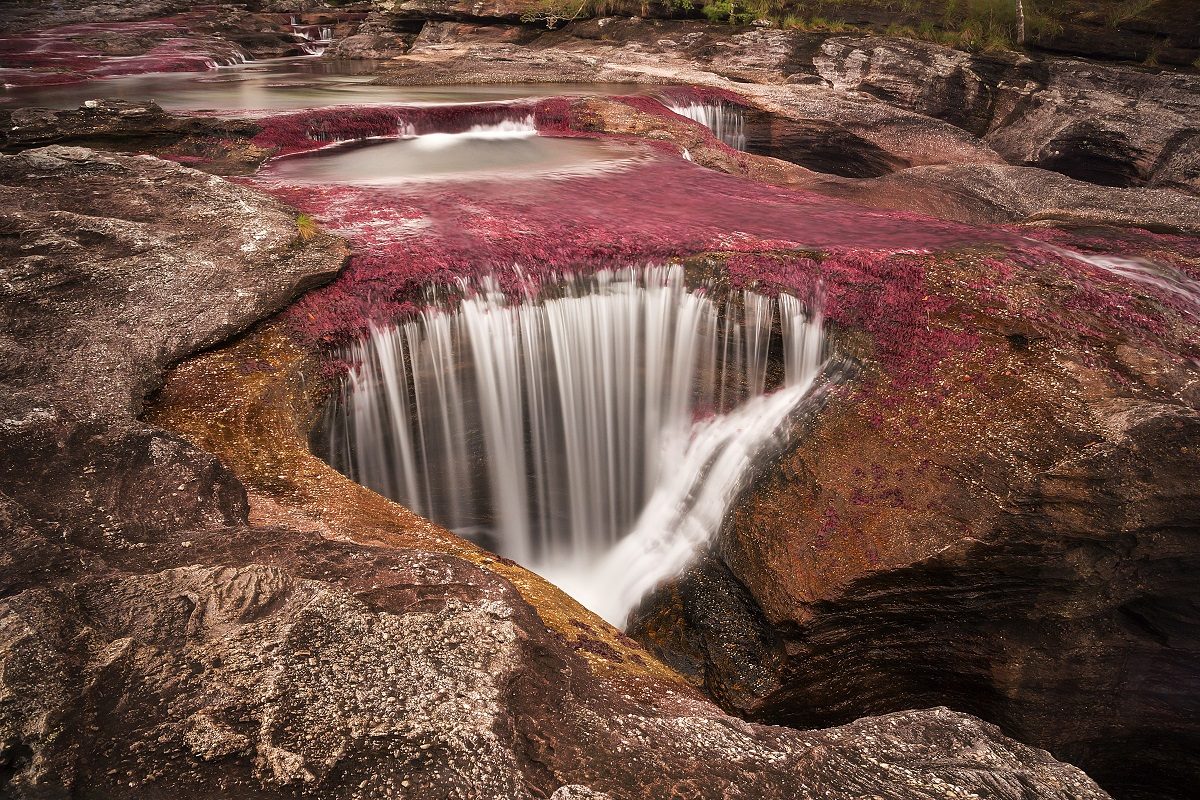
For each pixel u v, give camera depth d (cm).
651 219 1073
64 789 285
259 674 330
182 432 628
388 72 2269
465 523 933
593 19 2622
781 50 2234
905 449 746
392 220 1009
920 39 2178
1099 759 730
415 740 308
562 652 400
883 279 880
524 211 1078
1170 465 649
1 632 325
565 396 946
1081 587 662
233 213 837
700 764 334
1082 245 1050
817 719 735
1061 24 2030
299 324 772
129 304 698
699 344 940
